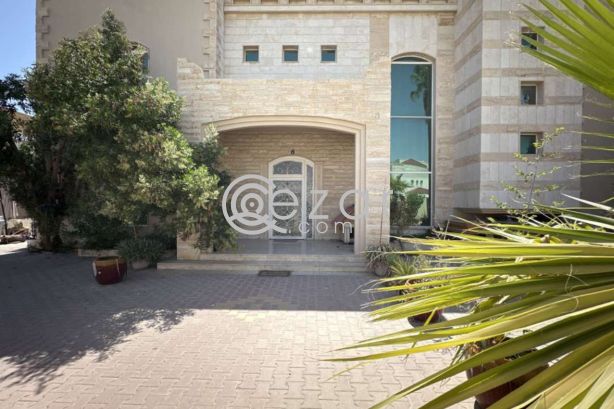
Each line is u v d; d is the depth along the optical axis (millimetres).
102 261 7652
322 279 8070
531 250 1335
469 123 11344
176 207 8039
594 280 1238
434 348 1145
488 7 10445
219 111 9273
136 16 12406
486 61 10492
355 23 12719
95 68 7930
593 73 1409
